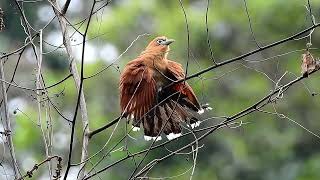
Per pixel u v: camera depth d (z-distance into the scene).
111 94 16.64
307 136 17.70
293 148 17.84
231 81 17.41
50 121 8.09
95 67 16.33
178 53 17.34
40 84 8.25
